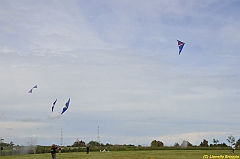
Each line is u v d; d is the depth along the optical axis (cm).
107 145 10325
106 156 5412
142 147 10075
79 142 11194
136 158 4750
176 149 10100
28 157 5516
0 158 5222
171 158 4684
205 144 10925
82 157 5200
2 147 7269
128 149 10044
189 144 10431
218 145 10831
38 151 8050
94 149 9606
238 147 9988
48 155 6341
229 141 10738
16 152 7244
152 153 6600
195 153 6356
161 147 10206
